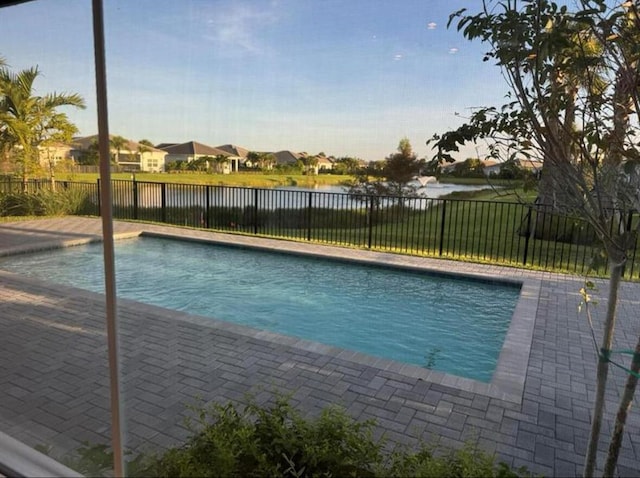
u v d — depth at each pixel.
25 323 3.83
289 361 3.14
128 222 6.16
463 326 4.54
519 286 5.22
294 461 1.84
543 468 2.04
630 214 1.48
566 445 2.21
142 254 6.23
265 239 7.85
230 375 2.92
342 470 1.79
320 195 7.55
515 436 2.29
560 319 4.03
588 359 3.25
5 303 4.38
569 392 2.76
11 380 2.83
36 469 1.95
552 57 1.38
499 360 3.23
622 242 1.51
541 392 2.75
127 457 1.99
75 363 3.07
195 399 2.61
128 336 3.54
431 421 2.41
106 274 1.89
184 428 2.32
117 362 1.92
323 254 6.82
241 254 7.38
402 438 2.26
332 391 2.73
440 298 5.39
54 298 4.55
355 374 2.95
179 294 5.44
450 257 6.46
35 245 6.54
